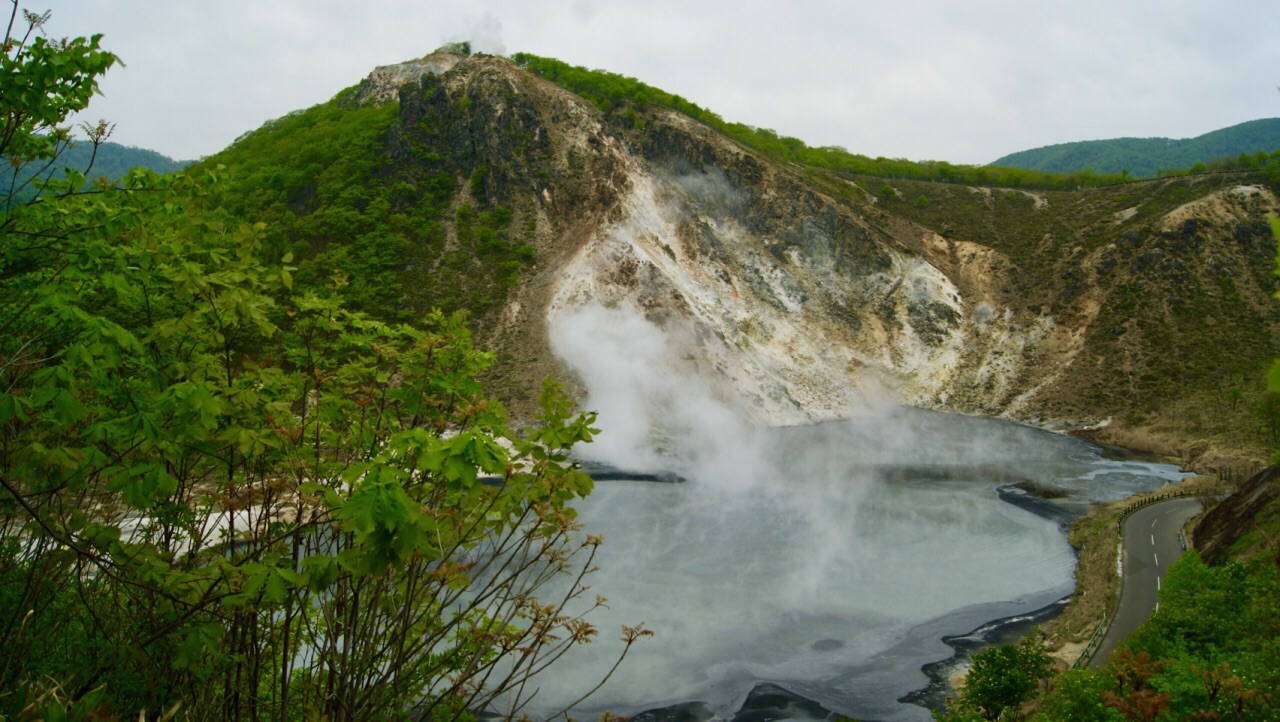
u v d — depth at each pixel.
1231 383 78.00
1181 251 93.00
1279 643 17.70
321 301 9.37
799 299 93.94
